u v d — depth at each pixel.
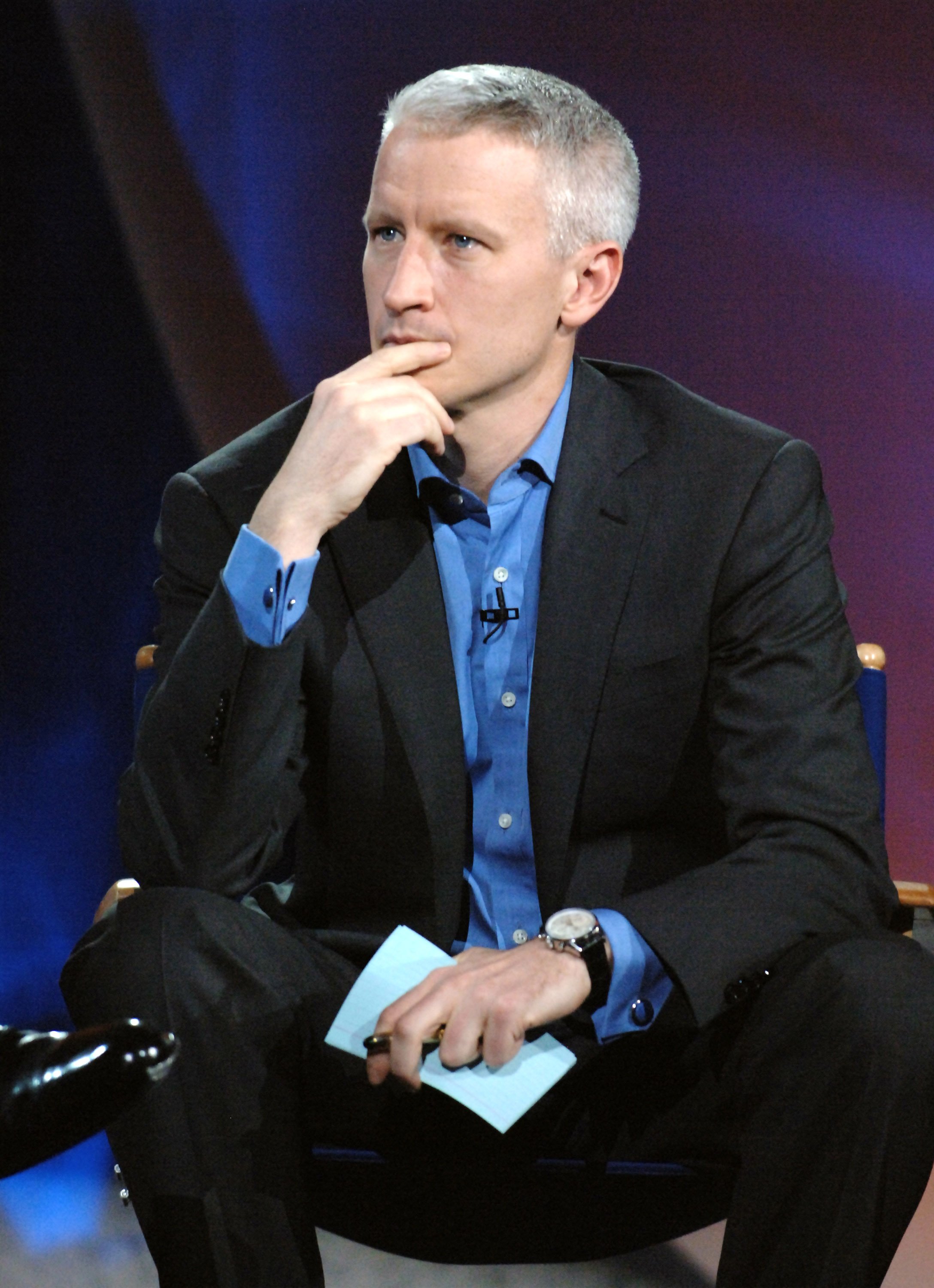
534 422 6.34
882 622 13.79
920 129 13.35
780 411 13.88
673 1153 5.87
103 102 13.33
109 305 13.35
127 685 13.11
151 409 13.53
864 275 13.63
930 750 13.61
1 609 12.97
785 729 5.94
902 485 13.70
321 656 6.21
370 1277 7.59
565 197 6.03
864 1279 4.93
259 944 5.35
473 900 6.32
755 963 5.30
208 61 13.62
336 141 13.87
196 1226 5.05
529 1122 5.80
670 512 6.34
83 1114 4.27
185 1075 5.10
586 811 6.19
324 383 5.87
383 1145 5.81
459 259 5.93
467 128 5.92
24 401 13.12
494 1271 7.67
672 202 13.85
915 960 5.06
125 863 5.88
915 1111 4.91
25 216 13.16
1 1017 12.35
